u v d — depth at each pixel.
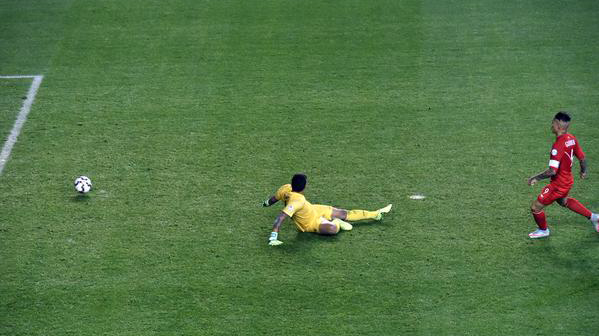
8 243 25.38
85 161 29.84
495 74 35.41
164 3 42.16
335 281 23.56
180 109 33.19
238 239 25.50
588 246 24.86
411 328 21.78
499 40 38.06
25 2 42.34
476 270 23.92
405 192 27.81
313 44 38.12
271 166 29.42
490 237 25.41
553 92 33.91
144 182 28.53
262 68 36.22
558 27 39.09
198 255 24.75
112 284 23.56
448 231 25.72
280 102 33.62
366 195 27.69
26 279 23.81
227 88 34.69
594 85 34.31
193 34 39.19
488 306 22.55
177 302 22.86
